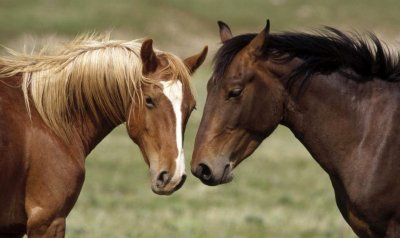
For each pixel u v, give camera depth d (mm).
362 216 11500
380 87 11734
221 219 20781
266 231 19391
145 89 11367
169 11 78125
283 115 11719
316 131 11680
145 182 27375
